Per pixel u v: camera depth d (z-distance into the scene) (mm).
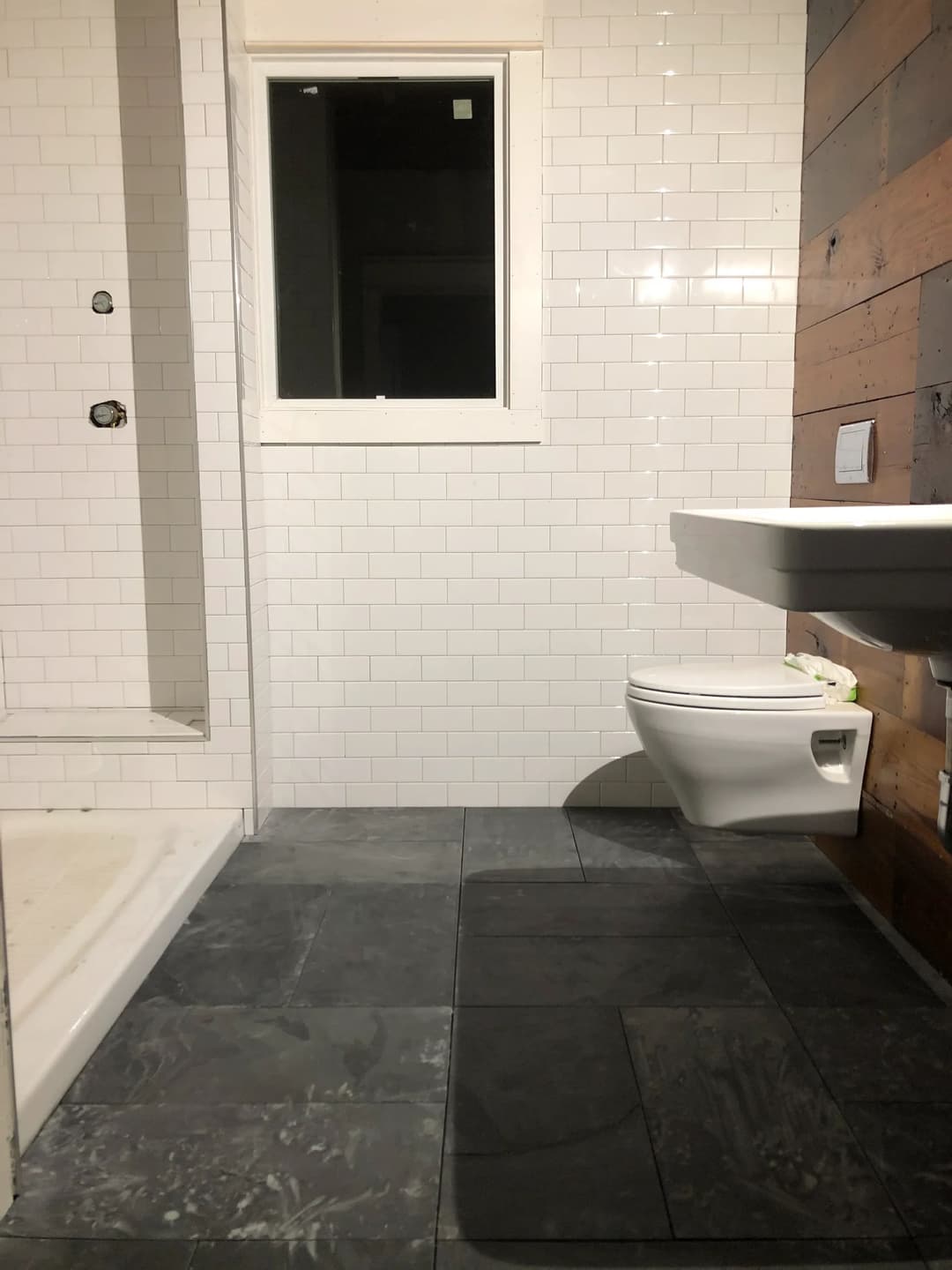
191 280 2623
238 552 2719
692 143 2803
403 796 3043
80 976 1800
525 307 2855
